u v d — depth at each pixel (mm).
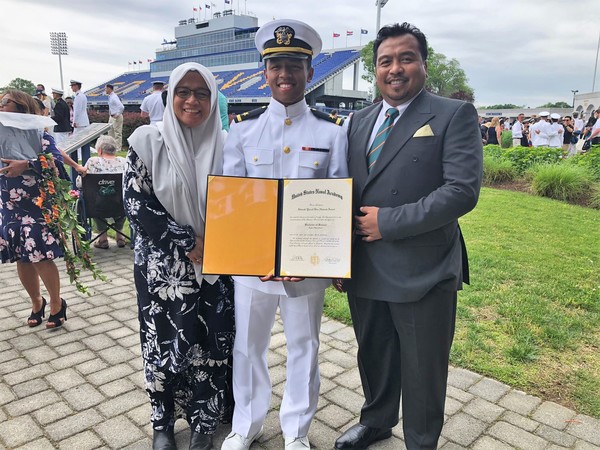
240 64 51656
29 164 3389
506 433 2592
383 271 2098
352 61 45625
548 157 11047
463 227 6961
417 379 2154
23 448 2434
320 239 2066
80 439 2516
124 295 4523
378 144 2129
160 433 2451
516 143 17219
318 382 2459
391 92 2049
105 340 3619
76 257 3717
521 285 4680
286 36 2100
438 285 2061
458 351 3395
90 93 60750
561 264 5328
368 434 2482
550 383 3035
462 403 2848
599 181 9516
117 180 5281
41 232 3512
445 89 37312
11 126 3295
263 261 2104
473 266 5227
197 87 2113
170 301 2262
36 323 3820
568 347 3469
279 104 2227
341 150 2258
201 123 2215
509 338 3590
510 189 10414
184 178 2174
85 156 6344
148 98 7414
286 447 2395
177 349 2287
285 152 2223
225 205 2084
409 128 2035
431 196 1927
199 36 57750
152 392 2371
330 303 4305
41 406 2785
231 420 2602
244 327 2322
